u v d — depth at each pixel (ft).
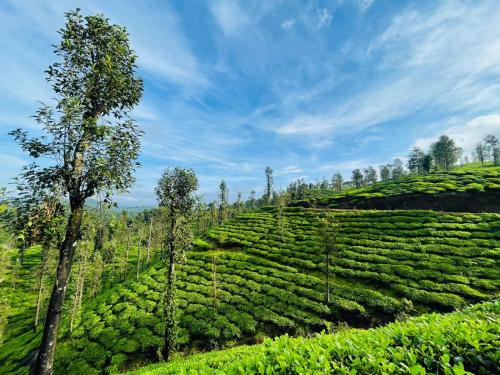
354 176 481.05
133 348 106.01
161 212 97.35
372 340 17.69
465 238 165.37
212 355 71.61
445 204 253.24
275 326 110.42
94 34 35.06
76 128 32.86
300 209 312.91
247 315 117.50
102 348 110.63
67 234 33.27
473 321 17.87
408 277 135.33
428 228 188.14
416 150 452.35
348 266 156.25
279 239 224.12
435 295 116.67
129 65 37.88
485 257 140.67
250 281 151.64
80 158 33.76
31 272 253.44
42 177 31.73
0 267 143.84
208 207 409.08
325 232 149.38
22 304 203.41
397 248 168.35
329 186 593.01
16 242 30.55
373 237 189.88
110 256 274.98
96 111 36.63
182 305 132.05
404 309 110.01
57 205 32.60
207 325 113.19
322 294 129.90
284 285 143.64
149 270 198.70
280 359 16.52
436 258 147.74
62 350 116.98
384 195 300.81
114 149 34.40
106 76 34.73
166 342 87.35
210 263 189.47
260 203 520.42
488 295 111.45
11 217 30.32
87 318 143.23
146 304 140.97
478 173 324.60
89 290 209.46
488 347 14.70
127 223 350.02
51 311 31.68
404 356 15.24
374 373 14.60
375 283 137.08
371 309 116.26
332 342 18.37
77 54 34.37
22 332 168.35
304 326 108.47
